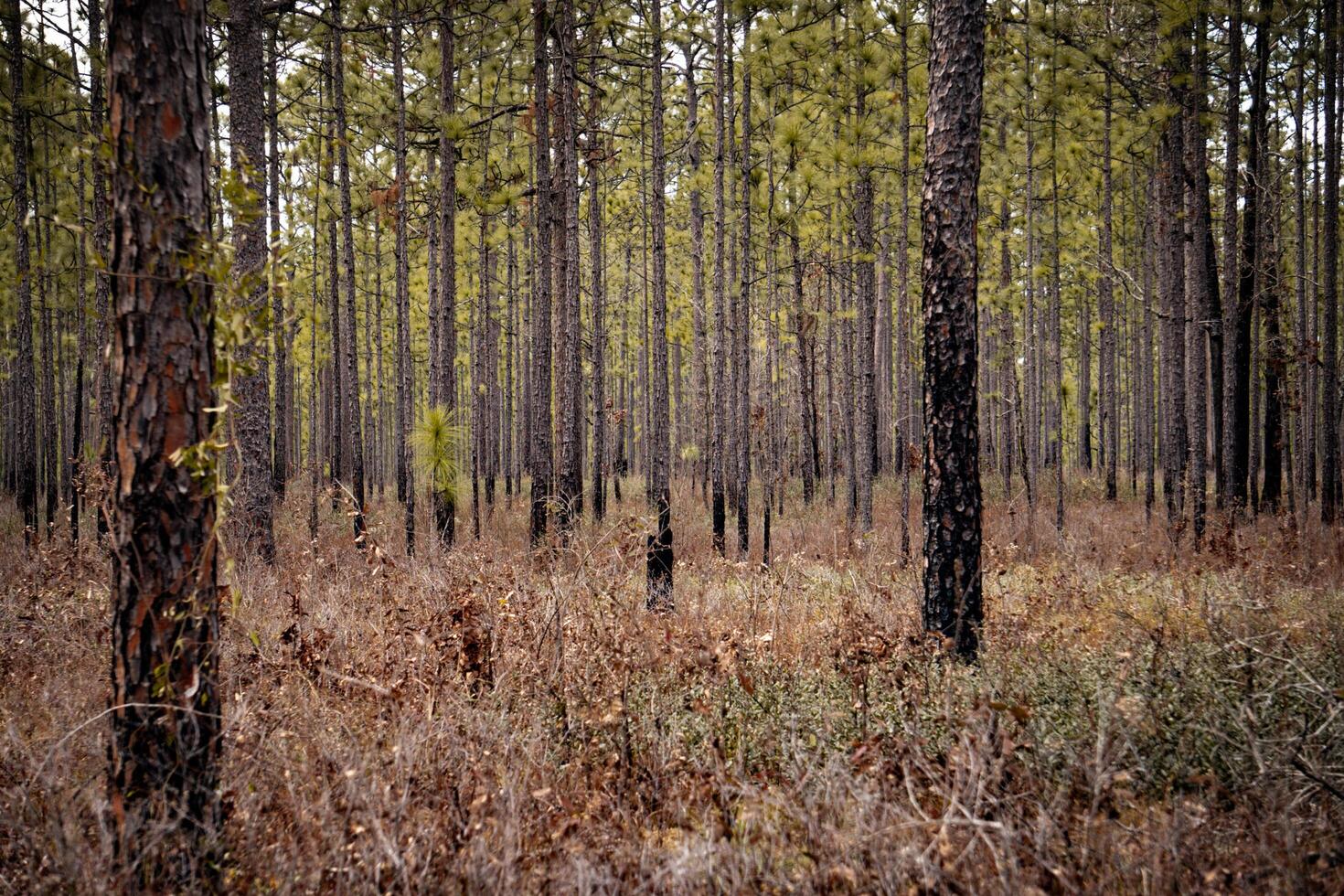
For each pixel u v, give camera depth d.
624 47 12.77
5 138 12.48
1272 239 13.53
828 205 11.62
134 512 2.66
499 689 4.22
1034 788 2.98
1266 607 5.29
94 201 9.13
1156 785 3.23
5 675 4.70
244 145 8.59
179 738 2.72
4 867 2.74
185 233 2.72
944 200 4.98
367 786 3.03
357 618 5.69
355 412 11.81
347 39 12.37
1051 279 12.45
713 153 13.47
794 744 3.41
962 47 4.93
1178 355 11.80
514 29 11.87
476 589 5.50
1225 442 11.80
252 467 8.84
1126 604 6.16
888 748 3.44
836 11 10.27
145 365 2.65
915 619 5.39
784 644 5.36
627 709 3.96
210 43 8.98
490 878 2.58
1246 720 3.39
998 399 19.23
